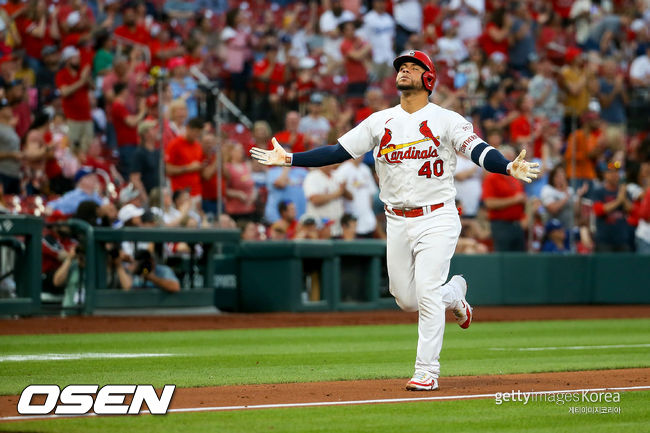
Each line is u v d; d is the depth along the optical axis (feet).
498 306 168.86
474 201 184.55
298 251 151.94
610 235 183.62
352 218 166.30
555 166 182.29
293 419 51.37
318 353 91.91
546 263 173.27
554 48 226.58
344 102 194.70
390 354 90.99
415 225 63.93
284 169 173.06
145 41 192.65
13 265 132.57
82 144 168.66
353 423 50.06
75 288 139.23
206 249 150.20
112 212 143.95
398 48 219.82
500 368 77.87
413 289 65.82
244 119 185.26
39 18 180.34
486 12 230.07
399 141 64.03
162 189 148.25
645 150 202.69
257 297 153.58
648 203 183.62
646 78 231.09
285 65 196.95
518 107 189.88
